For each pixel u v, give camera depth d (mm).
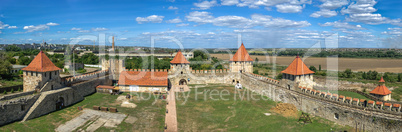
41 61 43656
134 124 39375
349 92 61875
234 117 43438
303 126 38531
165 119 42219
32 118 39031
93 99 53812
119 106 48938
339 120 38938
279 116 43594
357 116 36156
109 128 37344
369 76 89688
